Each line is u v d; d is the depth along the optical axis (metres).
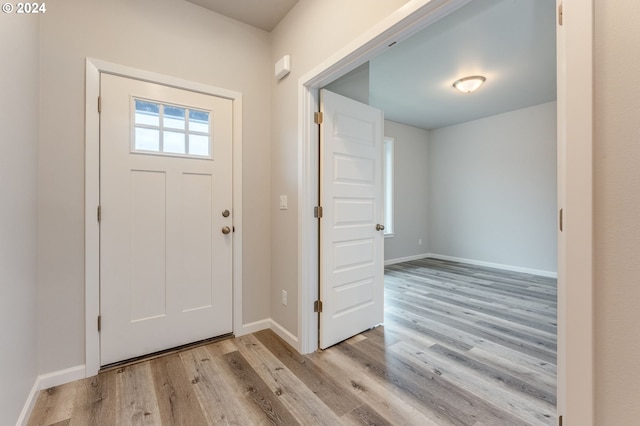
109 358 1.92
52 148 1.73
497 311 3.00
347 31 1.73
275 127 2.52
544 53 2.95
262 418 1.48
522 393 1.67
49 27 1.73
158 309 2.10
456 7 1.27
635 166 0.77
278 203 2.47
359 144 2.45
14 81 1.33
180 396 1.64
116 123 1.93
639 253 0.77
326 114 2.20
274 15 2.37
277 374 1.87
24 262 1.46
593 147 0.83
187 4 2.20
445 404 1.58
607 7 0.81
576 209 0.86
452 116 5.12
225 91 2.35
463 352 2.15
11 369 1.28
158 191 2.09
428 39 2.69
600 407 0.83
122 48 1.95
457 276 4.49
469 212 5.46
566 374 0.89
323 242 2.20
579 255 0.85
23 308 1.44
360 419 1.47
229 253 2.39
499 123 5.01
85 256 1.83
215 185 2.32
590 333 0.84
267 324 2.59
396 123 5.52
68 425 1.43
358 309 2.46
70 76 1.79
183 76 2.17
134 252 2.00
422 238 6.02
